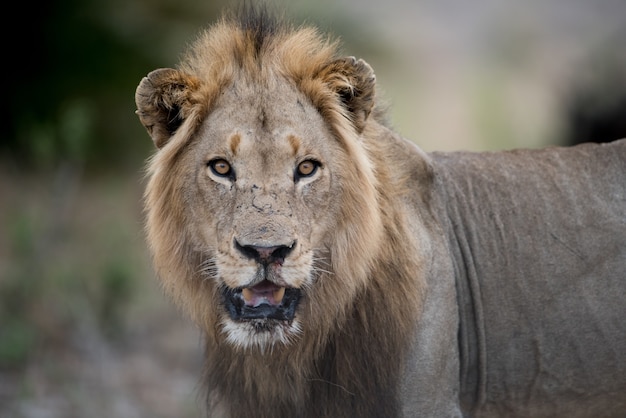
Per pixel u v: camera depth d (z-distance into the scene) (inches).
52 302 780.0
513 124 1409.9
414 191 400.5
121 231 896.9
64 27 1253.1
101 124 1218.6
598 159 426.9
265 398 383.6
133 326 785.6
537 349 410.9
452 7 1704.0
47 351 703.1
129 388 664.4
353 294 373.1
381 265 377.7
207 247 366.6
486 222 414.9
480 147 1391.5
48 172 1063.0
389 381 379.2
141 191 1103.6
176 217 373.7
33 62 1234.0
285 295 359.3
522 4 1637.6
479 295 408.5
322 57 379.2
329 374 382.6
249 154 357.7
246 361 378.9
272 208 350.0
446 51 1568.7
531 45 1536.7
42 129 1099.3
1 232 927.7
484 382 412.2
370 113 384.8
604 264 410.9
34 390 624.1
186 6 1314.0
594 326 410.9
